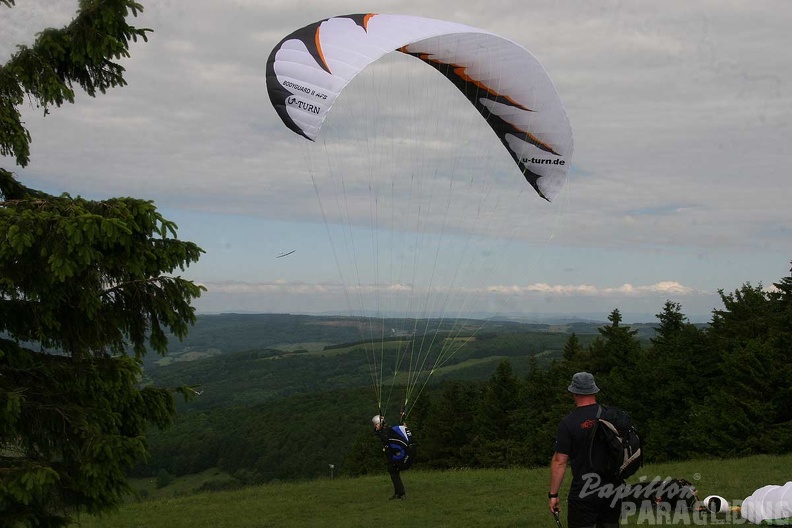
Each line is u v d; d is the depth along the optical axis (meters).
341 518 13.04
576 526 5.93
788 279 33.09
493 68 14.20
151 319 7.85
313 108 12.45
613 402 36.22
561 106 14.37
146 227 7.17
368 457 57.22
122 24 7.93
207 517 14.71
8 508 6.87
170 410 8.12
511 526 10.73
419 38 12.87
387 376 121.69
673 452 31.70
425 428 59.56
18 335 7.72
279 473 73.56
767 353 24.66
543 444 42.19
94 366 7.61
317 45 12.97
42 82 7.50
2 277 6.62
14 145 7.54
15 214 6.59
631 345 39.31
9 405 6.61
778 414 24.55
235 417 93.94
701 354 32.00
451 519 11.83
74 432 7.18
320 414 86.62
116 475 7.24
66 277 6.94
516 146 15.30
